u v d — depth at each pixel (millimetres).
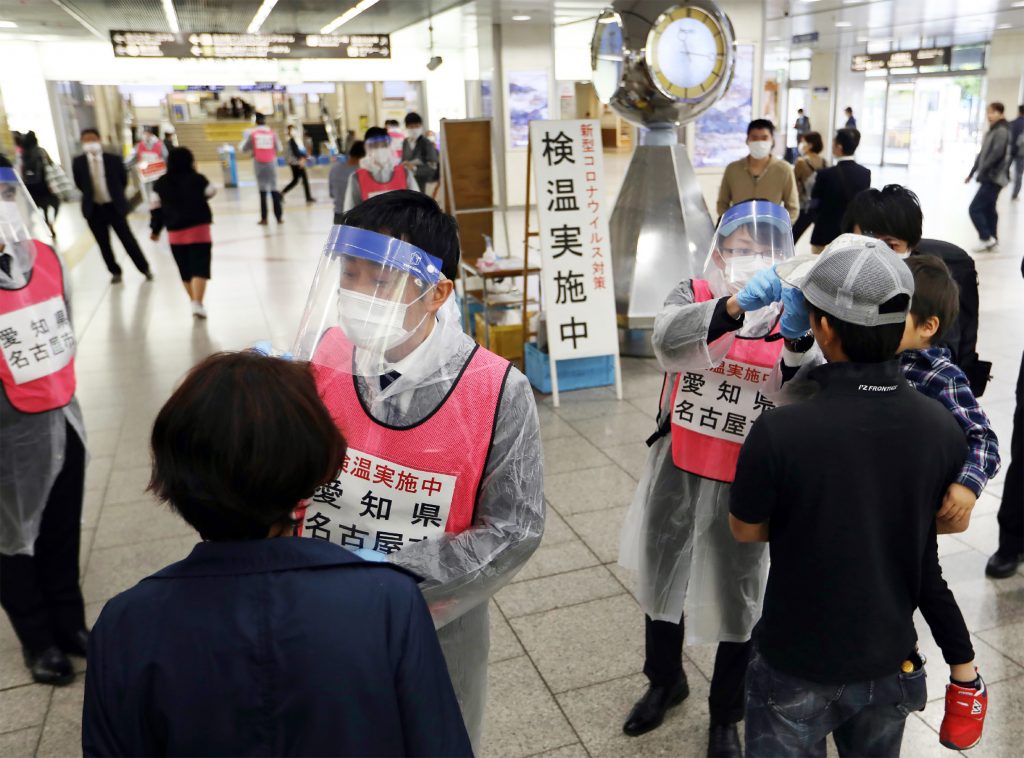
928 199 13422
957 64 19156
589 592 2975
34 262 2355
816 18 13492
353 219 1370
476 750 1629
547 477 3904
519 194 12891
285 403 896
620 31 5344
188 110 32281
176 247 6859
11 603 2525
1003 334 5746
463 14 11617
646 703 2303
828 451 1331
